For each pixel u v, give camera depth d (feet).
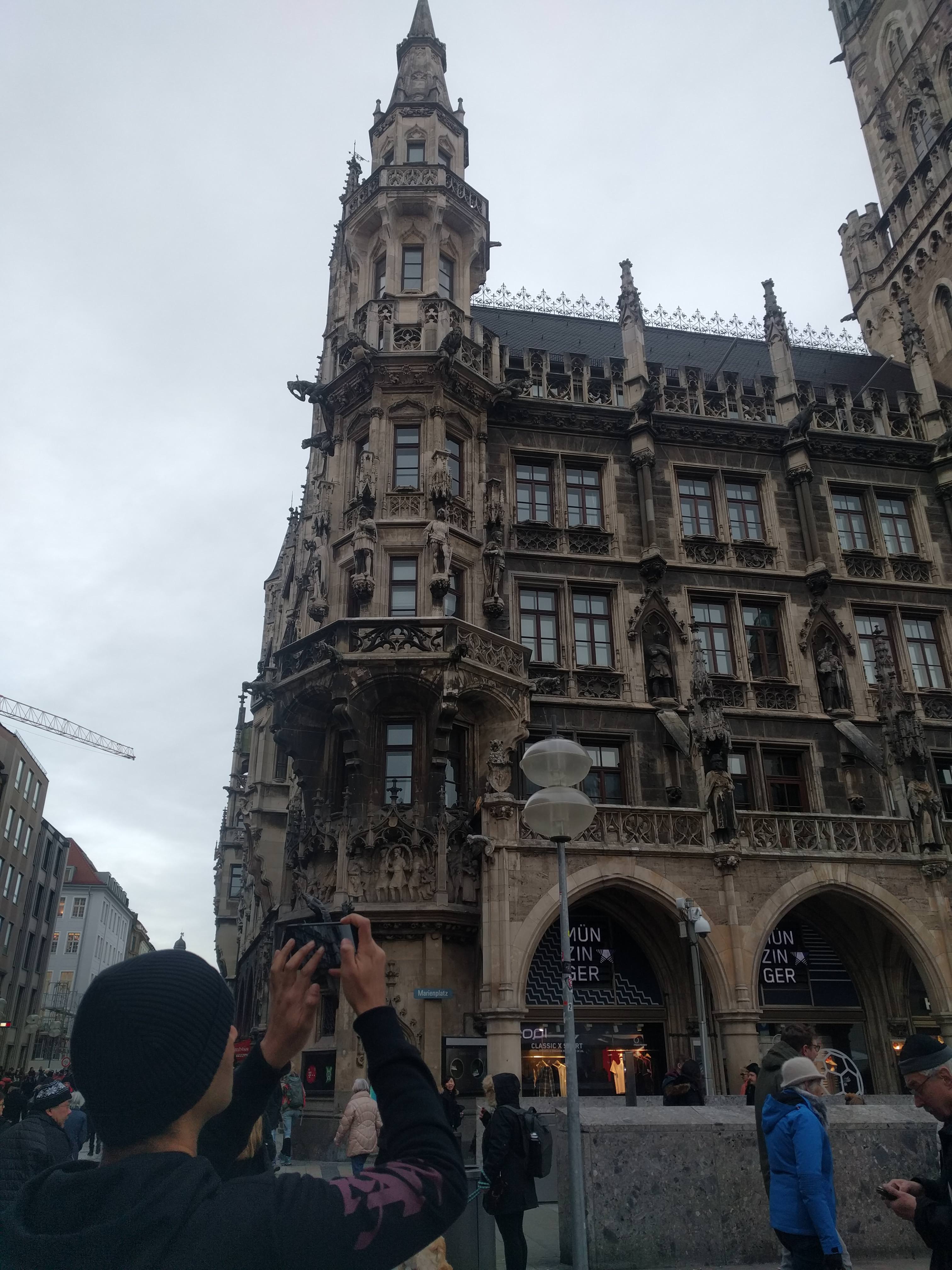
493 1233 29.81
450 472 94.68
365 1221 5.67
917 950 76.43
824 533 105.19
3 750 199.62
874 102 167.12
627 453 103.76
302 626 95.20
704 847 75.31
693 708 85.15
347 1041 71.67
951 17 148.46
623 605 95.96
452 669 80.18
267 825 118.21
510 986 67.41
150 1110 6.02
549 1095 75.00
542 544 97.09
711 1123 32.83
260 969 103.55
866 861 78.23
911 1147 33.42
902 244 145.07
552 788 33.76
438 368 93.45
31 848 224.33
